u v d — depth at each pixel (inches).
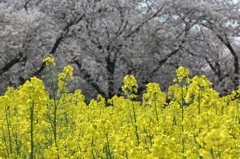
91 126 183.9
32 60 962.1
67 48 1047.0
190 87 195.3
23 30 880.3
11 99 245.4
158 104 271.7
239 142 166.7
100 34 1098.1
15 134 239.5
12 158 211.0
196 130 123.4
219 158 139.2
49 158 195.3
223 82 1168.8
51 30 997.8
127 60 1077.1
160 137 142.5
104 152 204.5
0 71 880.3
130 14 1155.3
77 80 1011.9
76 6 1083.3
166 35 1087.6
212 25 1143.0
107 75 1065.5
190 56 1210.6
